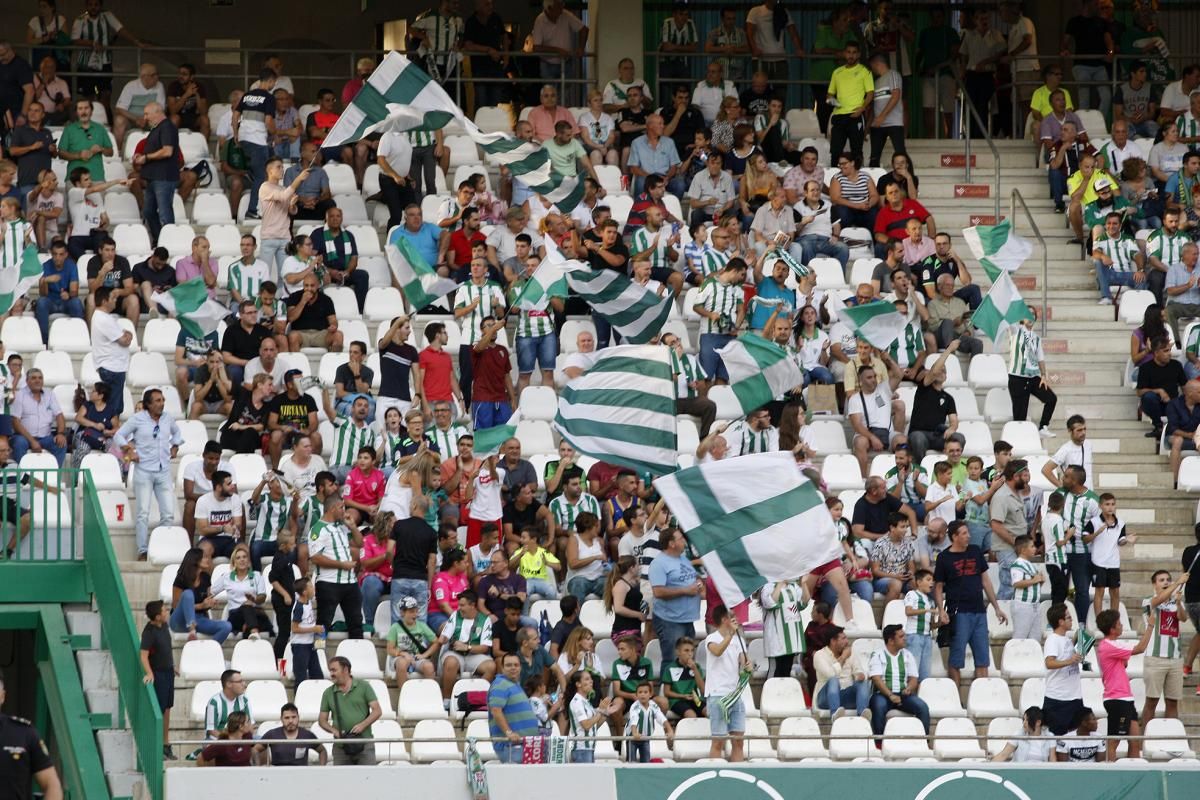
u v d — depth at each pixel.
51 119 94.94
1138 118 100.19
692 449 75.94
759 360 64.69
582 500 69.50
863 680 64.44
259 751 57.66
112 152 89.81
